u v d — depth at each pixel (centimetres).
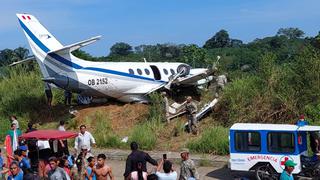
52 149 1423
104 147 1989
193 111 1961
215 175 1483
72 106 2455
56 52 2158
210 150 1755
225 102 2103
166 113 2102
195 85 2456
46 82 2242
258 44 6650
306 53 2127
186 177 1039
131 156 1047
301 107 1928
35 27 2234
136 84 2383
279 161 1291
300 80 2025
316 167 1276
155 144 1906
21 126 2309
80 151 1362
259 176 1318
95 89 2272
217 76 2311
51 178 1010
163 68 2517
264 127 1329
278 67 2158
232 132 1346
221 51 6500
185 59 4891
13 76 2752
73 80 2203
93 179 1079
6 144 1543
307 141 1452
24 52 4531
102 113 2273
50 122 2333
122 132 2117
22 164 1180
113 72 2311
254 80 2169
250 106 2006
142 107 2283
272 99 1998
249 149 1330
